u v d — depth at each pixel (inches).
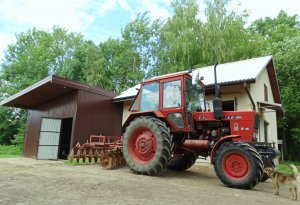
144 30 1073.5
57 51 1164.5
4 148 729.6
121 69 1003.3
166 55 824.9
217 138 214.4
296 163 537.6
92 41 1115.9
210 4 687.1
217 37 639.1
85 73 951.0
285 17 941.8
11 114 934.4
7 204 117.3
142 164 224.4
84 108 413.7
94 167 268.5
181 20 681.6
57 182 170.1
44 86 390.0
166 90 238.8
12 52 1072.2
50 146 418.0
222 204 134.1
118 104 477.4
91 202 123.8
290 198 161.5
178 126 223.6
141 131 236.8
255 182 175.3
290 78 633.0
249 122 200.7
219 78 367.2
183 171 269.4
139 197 138.3
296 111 625.9
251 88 365.4
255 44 673.6
